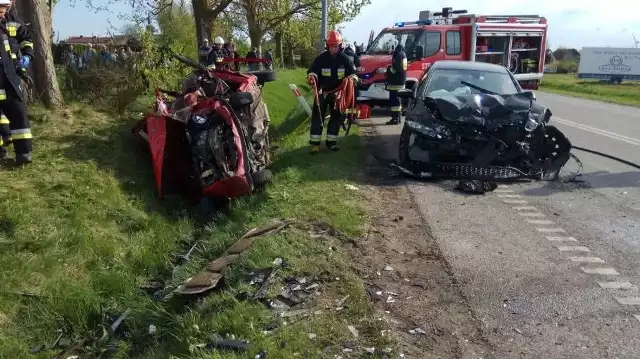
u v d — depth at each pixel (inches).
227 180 242.4
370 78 507.2
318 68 325.7
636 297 161.3
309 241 190.2
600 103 791.7
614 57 1568.7
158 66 437.7
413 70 536.1
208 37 722.2
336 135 335.9
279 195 243.0
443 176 286.7
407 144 295.3
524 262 184.7
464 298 159.0
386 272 174.1
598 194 269.1
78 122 313.7
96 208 229.1
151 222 237.1
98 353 159.9
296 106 529.3
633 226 222.8
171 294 176.9
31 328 165.8
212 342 134.0
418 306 154.0
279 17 883.4
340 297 154.8
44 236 198.4
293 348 129.2
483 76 338.0
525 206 246.4
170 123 275.0
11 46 234.5
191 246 226.4
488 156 287.1
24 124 240.7
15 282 175.8
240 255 181.9
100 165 263.0
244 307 146.5
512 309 153.4
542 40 718.5
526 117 282.5
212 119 261.0
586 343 137.3
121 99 352.5
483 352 133.1
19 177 232.5
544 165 296.7
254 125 290.7
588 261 186.5
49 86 323.3
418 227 214.7
